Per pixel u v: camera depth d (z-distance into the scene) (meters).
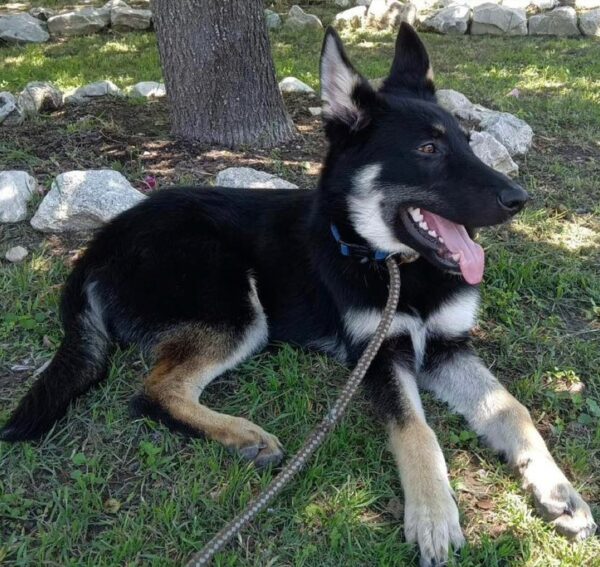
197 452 0.69
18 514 0.63
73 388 0.75
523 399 0.80
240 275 0.85
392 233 0.77
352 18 2.95
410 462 0.66
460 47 2.61
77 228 1.09
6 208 1.11
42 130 1.40
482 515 0.65
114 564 0.58
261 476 0.68
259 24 1.33
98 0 3.41
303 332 0.86
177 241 0.85
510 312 0.95
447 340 0.82
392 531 0.63
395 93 0.86
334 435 0.73
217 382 0.82
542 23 2.83
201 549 0.58
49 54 2.54
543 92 1.96
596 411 0.78
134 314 0.84
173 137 1.40
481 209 0.71
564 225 1.19
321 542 0.62
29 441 0.70
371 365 0.77
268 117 1.39
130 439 0.72
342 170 0.79
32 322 0.89
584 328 0.94
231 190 0.94
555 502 0.63
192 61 1.32
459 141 0.76
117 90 1.72
